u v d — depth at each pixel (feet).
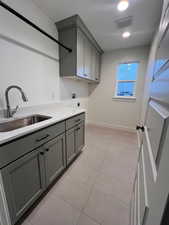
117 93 11.33
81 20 5.99
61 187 4.50
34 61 5.32
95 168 5.64
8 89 4.06
